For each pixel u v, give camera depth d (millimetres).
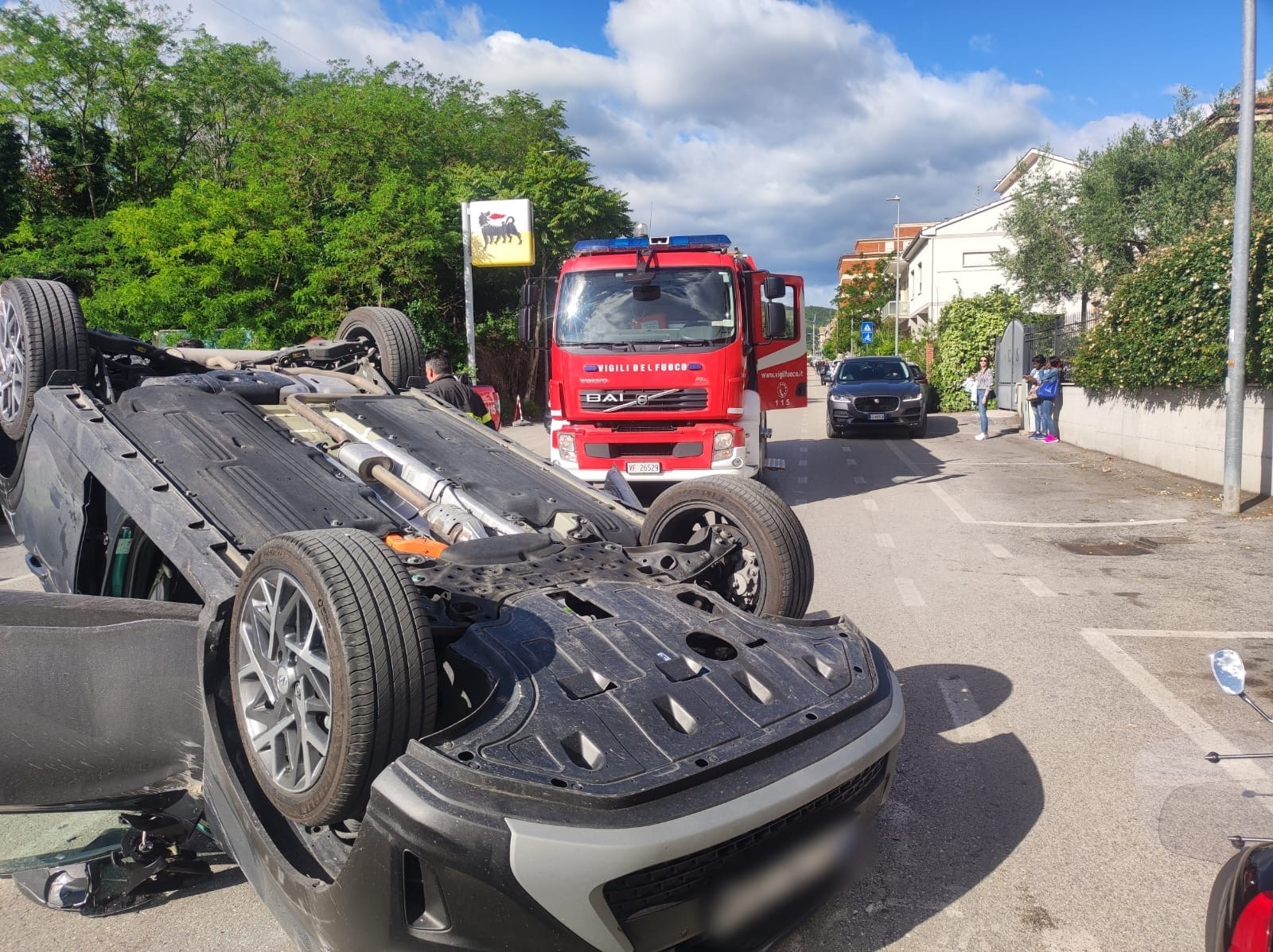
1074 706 5211
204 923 3379
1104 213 20000
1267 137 18609
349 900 2549
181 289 20141
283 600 2918
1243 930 2219
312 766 2797
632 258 10461
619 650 3117
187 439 4469
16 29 25047
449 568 3627
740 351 10188
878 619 6957
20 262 21688
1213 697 5297
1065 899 3434
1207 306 11891
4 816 3764
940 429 22578
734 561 4238
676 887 2539
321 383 5961
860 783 3027
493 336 26688
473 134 30062
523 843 2338
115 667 3439
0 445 5488
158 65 26922
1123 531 9938
